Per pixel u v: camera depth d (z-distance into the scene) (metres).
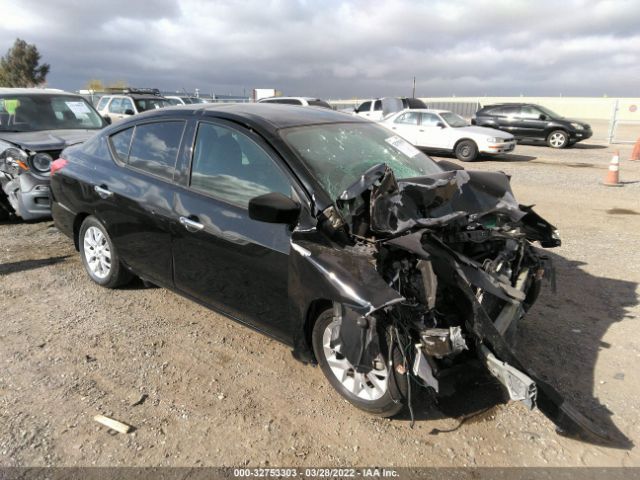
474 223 3.33
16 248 6.10
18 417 3.05
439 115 15.89
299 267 3.02
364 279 2.68
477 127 15.84
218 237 3.48
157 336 4.02
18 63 57.91
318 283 2.88
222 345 3.88
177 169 3.89
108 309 4.48
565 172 12.55
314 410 3.13
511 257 3.43
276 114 3.81
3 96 7.71
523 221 3.75
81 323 4.23
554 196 9.38
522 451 2.78
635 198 9.16
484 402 3.18
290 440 2.88
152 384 3.40
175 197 3.82
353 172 3.40
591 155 16.59
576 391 3.28
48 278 5.18
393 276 2.83
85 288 4.93
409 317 2.77
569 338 3.92
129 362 3.65
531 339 3.91
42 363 3.64
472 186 3.70
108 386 3.38
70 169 4.83
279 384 3.39
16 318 4.32
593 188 10.19
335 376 3.15
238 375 3.50
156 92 21.00
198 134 3.82
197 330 4.12
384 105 19.84
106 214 4.42
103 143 4.68
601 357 3.67
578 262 5.61
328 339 3.11
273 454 2.77
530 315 4.29
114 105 17.25
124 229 4.29
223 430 2.96
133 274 4.73
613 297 4.66
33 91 8.17
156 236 3.99
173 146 3.97
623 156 16.16
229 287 3.57
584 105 39.00
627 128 29.77
